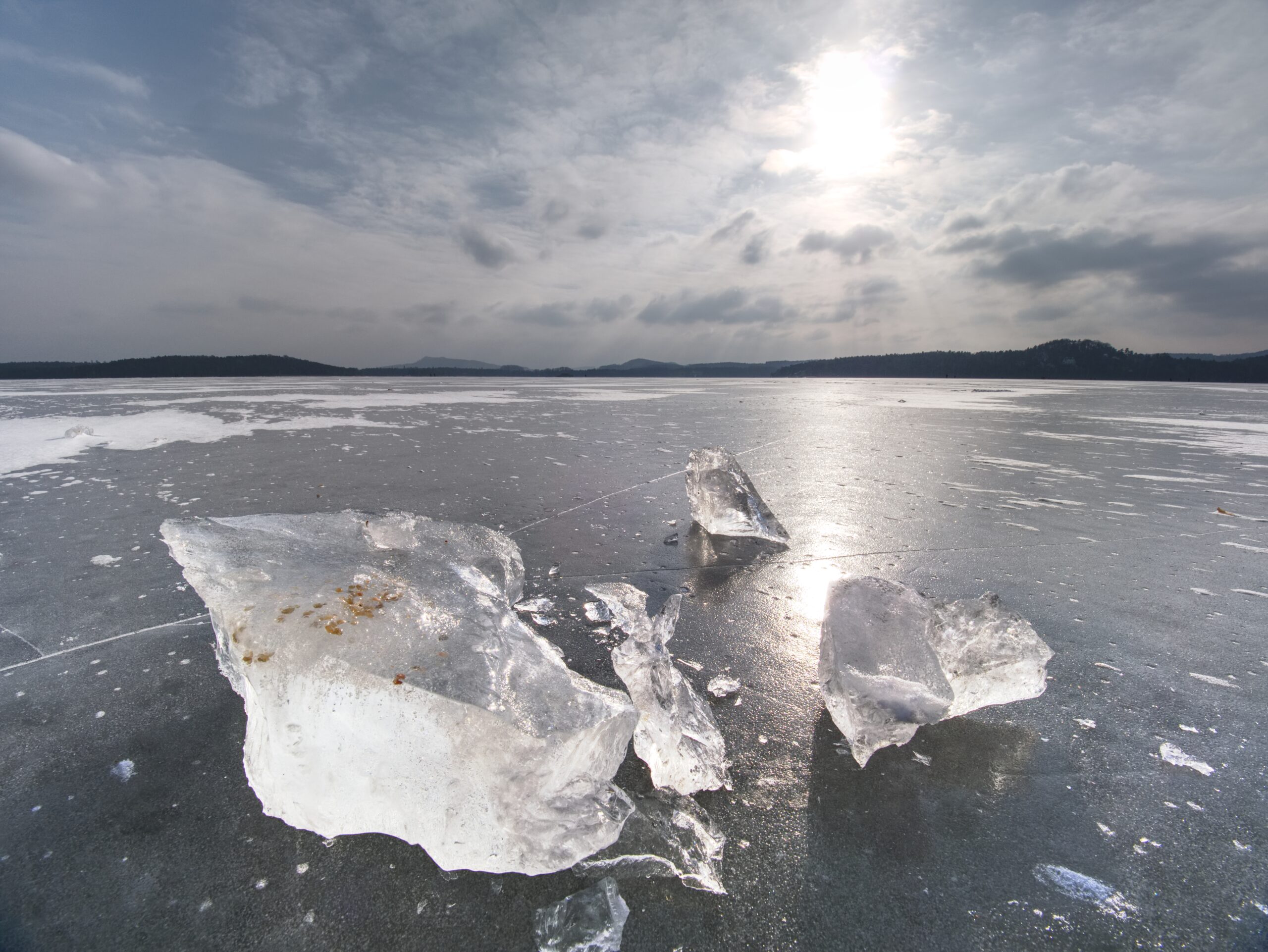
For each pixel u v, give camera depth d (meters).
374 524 2.21
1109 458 7.67
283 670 1.42
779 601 3.04
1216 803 1.66
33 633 2.54
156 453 6.98
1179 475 6.53
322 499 4.84
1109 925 1.29
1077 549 3.87
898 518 4.60
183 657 2.36
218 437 8.44
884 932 1.26
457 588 1.77
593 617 2.78
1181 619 2.83
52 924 1.25
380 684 1.37
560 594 3.07
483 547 2.41
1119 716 2.06
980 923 1.29
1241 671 2.36
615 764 1.51
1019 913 1.31
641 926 1.26
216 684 2.17
